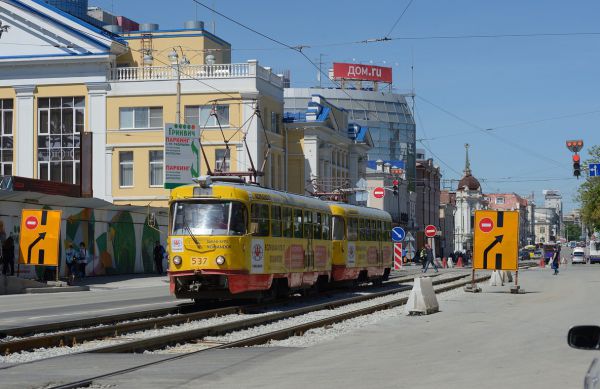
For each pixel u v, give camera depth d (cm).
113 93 6700
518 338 1844
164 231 5934
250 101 6512
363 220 4125
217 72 6606
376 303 3189
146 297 3466
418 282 2552
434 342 1789
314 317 2564
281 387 1198
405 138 13262
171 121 6638
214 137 6581
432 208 14038
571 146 4491
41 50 6769
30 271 4406
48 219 3762
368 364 1441
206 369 1387
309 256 3284
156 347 1738
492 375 1300
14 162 6825
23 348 1670
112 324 2258
